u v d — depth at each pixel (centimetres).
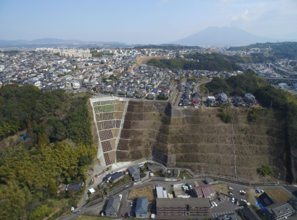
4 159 8244
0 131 10144
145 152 10456
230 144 9831
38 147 9362
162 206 6769
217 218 6456
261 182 8431
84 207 7375
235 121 10581
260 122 10250
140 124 11612
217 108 11338
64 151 8888
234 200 7488
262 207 7075
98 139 10969
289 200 7350
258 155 9312
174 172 9025
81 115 11744
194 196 7706
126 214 6994
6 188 6775
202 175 8919
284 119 9812
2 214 5959
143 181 8712
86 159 8931
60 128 10631
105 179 8819
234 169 8981
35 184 7306
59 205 7356
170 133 10512
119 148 10638
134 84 17188
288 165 8644
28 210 6581
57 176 8181
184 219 6719
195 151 9794
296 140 8812
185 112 11294
